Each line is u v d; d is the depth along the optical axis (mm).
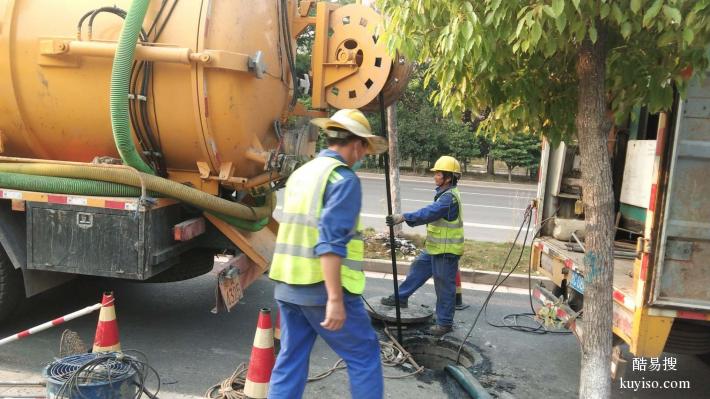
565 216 5773
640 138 5340
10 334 4625
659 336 3500
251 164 4582
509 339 5258
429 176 25531
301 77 5125
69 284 5996
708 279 3416
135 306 5477
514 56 3436
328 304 2748
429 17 3041
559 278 4980
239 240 4633
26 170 4160
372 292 6438
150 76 4133
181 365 4238
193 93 4086
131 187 4086
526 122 3719
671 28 2580
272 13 4551
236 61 4074
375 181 21672
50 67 4203
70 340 3623
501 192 20250
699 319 3439
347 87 4965
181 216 4516
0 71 4250
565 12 2535
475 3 2809
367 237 8477
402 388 4105
